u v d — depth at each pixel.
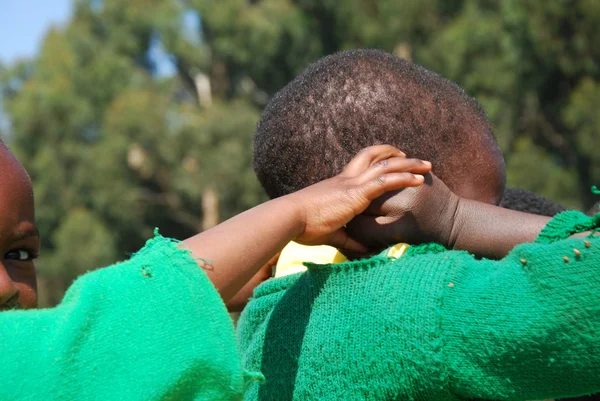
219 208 25.28
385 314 1.67
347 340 1.70
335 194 1.78
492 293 1.61
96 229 24.86
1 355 1.36
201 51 27.94
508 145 21.69
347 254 1.92
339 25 25.47
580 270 1.55
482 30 22.00
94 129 27.36
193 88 29.86
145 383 1.40
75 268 24.36
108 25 29.44
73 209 26.02
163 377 1.41
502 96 21.78
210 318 1.48
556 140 23.17
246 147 24.83
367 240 1.85
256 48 26.02
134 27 28.62
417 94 1.99
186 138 25.19
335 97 1.98
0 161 1.75
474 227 1.84
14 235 1.75
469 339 1.60
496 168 2.04
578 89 21.23
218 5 26.02
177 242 1.56
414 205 1.80
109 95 27.36
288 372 1.78
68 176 26.03
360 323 1.70
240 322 2.06
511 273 1.62
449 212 1.85
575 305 1.54
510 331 1.57
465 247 1.85
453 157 1.98
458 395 1.63
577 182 21.22
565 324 1.54
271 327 1.85
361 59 2.04
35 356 1.37
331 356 1.71
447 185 1.98
